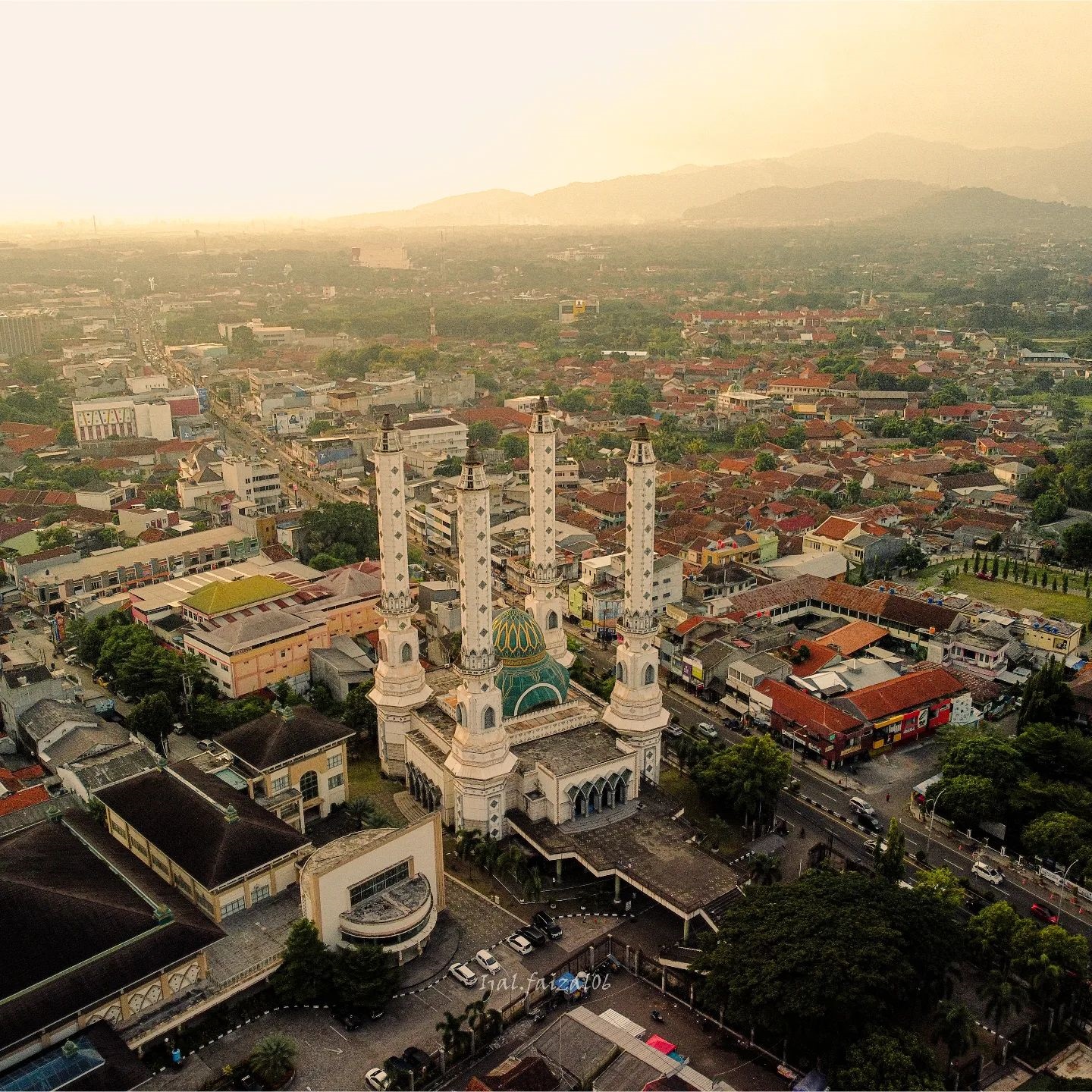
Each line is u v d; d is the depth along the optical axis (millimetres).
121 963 102312
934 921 110625
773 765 145125
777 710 170375
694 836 137625
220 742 144250
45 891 105062
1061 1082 102250
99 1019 100750
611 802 143125
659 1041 104375
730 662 184875
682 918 121250
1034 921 116375
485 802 137125
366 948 111375
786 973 102125
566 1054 100188
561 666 157125
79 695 178125
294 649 190250
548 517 163125
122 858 125062
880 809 151500
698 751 155875
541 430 157625
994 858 139500
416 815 148750
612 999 113312
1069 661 195625
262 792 138250
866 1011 98938
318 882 110938
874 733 166125
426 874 123000
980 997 106000
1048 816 137250
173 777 132625
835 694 173375
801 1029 100750
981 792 142125
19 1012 95375
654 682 149875
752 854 136250
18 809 139500
